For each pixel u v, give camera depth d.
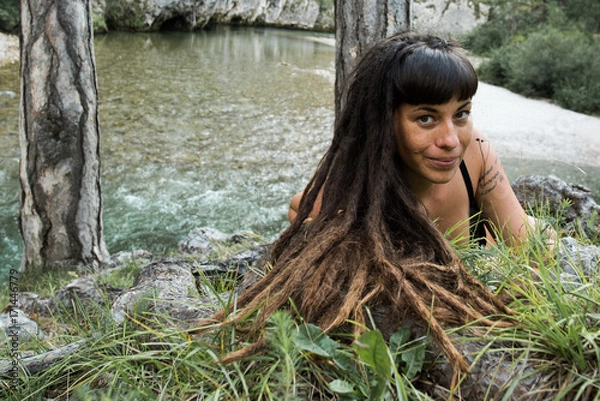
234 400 1.43
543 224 2.40
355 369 1.41
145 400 1.48
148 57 20.28
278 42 28.56
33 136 6.07
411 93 1.64
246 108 14.27
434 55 1.64
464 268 1.63
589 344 1.38
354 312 1.45
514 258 1.96
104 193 8.89
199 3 29.98
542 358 1.40
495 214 2.34
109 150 10.55
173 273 2.64
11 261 7.18
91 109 6.16
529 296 1.55
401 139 1.72
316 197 1.90
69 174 6.19
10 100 13.23
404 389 1.27
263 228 8.24
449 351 1.34
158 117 12.84
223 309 1.68
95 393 1.58
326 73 20.00
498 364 1.39
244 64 20.61
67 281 5.62
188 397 1.49
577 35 19.84
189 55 21.66
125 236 7.80
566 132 13.77
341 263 1.58
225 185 9.49
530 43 18.73
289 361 1.31
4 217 8.16
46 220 6.26
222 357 1.50
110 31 26.53
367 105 1.75
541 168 11.20
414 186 2.01
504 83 19.64
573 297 1.62
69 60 5.92
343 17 4.67
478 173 2.27
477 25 27.80
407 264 1.58
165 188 9.22
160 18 28.42
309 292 1.51
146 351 1.72
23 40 5.90
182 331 1.65
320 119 13.76
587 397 1.31
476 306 1.52
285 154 11.12
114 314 2.08
